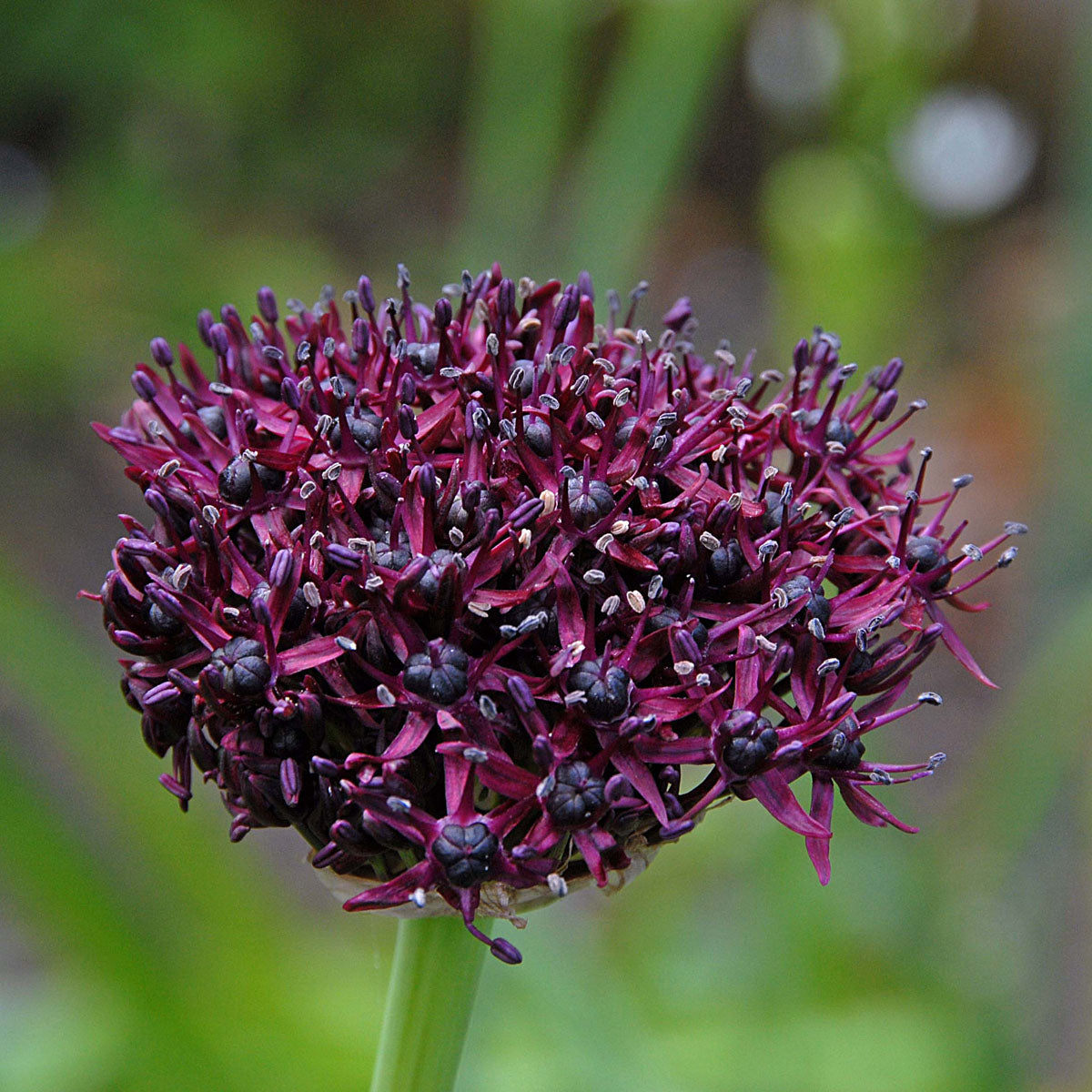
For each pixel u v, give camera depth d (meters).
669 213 1.30
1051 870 0.43
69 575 0.89
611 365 0.32
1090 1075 0.42
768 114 1.15
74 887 0.34
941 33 0.55
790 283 0.54
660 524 0.31
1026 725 0.39
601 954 0.47
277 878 0.66
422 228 1.22
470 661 0.30
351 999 0.41
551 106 0.51
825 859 0.31
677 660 0.30
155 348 0.33
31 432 0.98
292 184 1.18
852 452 0.33
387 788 0.30
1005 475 0.90
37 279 0.93
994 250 1.13
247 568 0.31
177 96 1.05
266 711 0.31
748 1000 0.44
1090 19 0.43
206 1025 0.35
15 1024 0.40
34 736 0.44
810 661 0.31
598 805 0.30
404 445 0.31
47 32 0.99
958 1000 0.42
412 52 1.20
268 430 0.32
